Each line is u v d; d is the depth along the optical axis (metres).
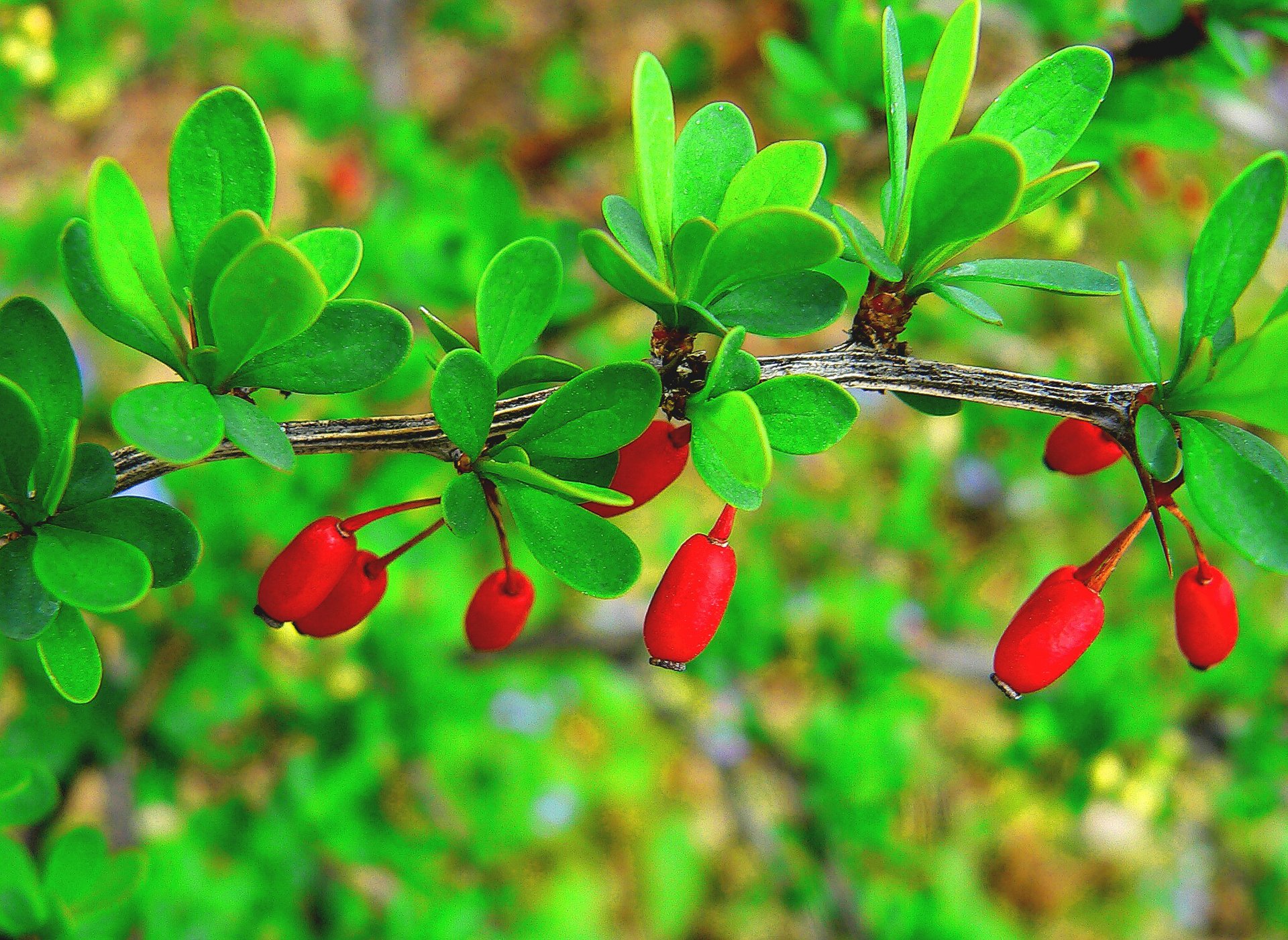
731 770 0.55
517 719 0.61
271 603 0.24
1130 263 0.69
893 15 0.24
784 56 0.31
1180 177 0.52
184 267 0.24
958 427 0.75
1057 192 0.24
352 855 0.47
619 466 0.25
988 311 0.24
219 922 0.43
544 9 0.87
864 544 0.64
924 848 0.56
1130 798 0.44
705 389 0.24
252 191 0.23
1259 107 0.48
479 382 0.23
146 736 0.42
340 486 0.44
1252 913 0.69
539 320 0.24
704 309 0.24
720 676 0.49
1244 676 0.47
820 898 0.51
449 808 0.55
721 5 0.84
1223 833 0.69
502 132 0.84
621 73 0.86
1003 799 0.59
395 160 0.50
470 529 0.24
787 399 0.24
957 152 0.23
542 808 0.62
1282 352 0.23
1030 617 0.24
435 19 0.83
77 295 0.23
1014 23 0.38
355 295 0.41
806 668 0.50
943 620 0.57
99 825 0.45
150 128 0.75
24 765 0.28
